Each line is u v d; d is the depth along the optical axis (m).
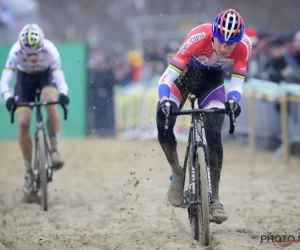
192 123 12.24
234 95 12.06
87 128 33.41
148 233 13.02
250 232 13.04
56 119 16.45
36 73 16.53
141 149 27.36
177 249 11.56
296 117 24.89
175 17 40.09
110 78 33.34
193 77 12.66
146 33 39.59
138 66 35.66
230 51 11.52
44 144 15.75
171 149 12.54
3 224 14.43
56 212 15.57
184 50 12.07
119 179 20.50
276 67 26.66
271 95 24.53
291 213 14.73
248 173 21.64
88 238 12.81
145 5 59.06
